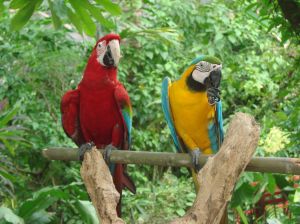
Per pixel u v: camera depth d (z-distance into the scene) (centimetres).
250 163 234
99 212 243
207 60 325
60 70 565
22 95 577
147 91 702
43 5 577
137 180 679
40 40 584
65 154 301
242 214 448
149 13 724
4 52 573
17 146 568
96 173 245
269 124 449
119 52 324
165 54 712
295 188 430
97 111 325
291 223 385
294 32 348
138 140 696
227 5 796
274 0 348
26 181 608
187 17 746
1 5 354
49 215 451
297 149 468
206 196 223
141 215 597
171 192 629
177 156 279
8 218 405
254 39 742
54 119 598
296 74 419
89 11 340
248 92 671
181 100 325
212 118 330
